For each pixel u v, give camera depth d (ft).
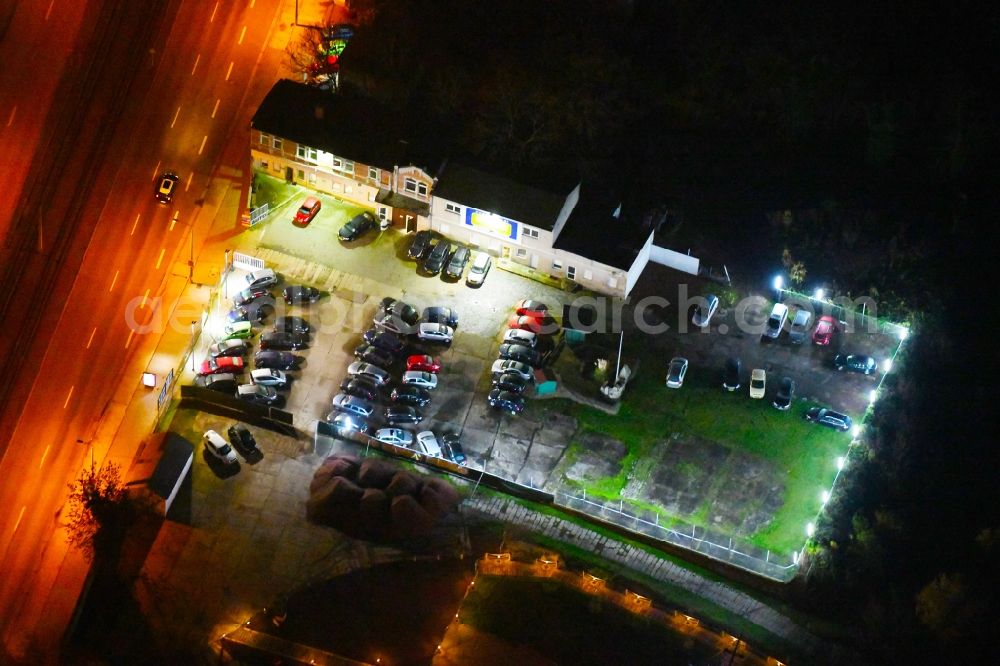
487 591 308.81
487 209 372.79
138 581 305.73
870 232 392.06
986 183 400.26
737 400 357.00
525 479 334.65
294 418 342.85
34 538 317.42
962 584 314.55
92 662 294.66
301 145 386.11
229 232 386.11
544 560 314.96
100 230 381.40
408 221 389.60
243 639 297.12
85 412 343.46
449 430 344.69
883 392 360.48
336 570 309.83
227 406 342.23
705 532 326.44
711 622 308.60
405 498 319.27
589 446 343.67
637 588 312.71
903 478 343.26
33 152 394.32
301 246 384.88
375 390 349.61
